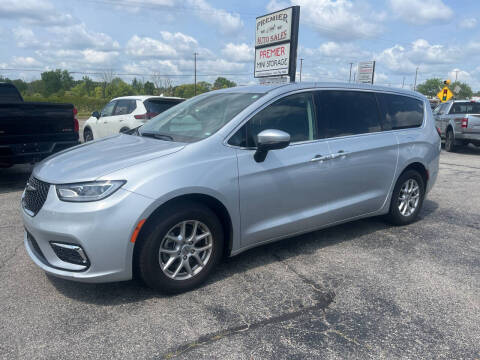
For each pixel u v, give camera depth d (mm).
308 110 3947
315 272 3645
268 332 2703
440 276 3605
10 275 3471
